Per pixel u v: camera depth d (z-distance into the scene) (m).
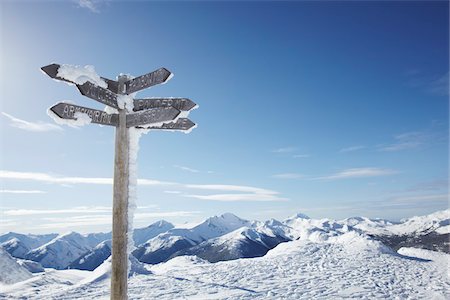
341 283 13.83
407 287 13.05
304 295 11.78
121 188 5.90
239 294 12.41
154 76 5.79
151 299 12.10
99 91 5.66
